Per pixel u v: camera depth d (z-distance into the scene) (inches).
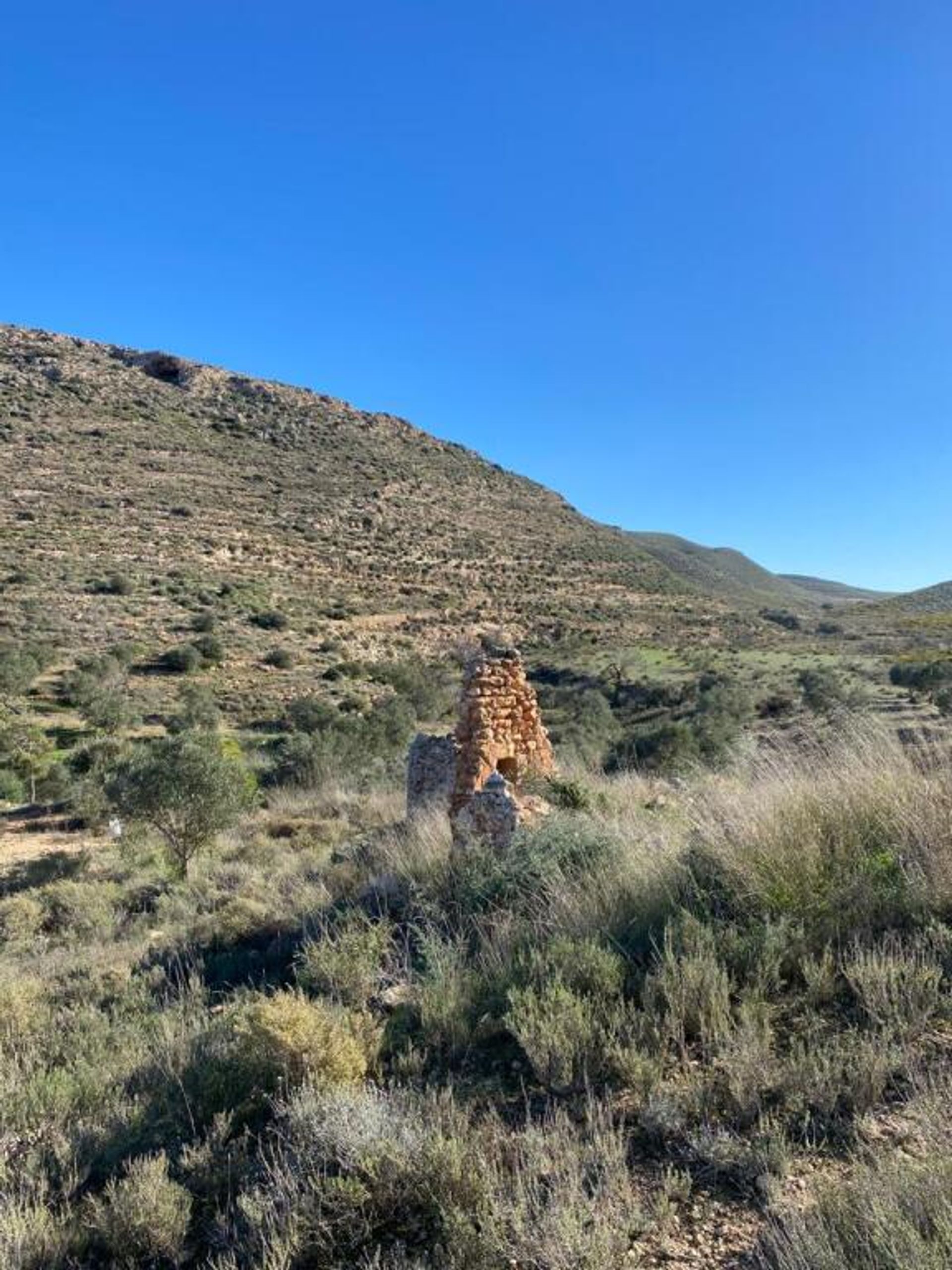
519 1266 97.1
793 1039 131.5
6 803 970.7
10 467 3218.5
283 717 1651.1
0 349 4544.8
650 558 5017.2
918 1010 132.9
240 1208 118.0
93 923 402.6
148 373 5059.1
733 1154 110.0
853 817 198.8
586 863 238.2
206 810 553.6
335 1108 130.0
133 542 2856.8
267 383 5334.6
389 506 4220.0
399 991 200.2
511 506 4955.7
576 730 1229.7
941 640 3024.1
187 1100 151.6
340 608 2810.0
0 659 1660.9
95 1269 114.9
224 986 259.9
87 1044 202.2
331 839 562.3
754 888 179.2
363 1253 105.8
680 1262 94.3
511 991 158.6
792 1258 87.3
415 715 1496.1
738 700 1417.3
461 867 277.4
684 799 282.7
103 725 1427.2
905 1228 83.7
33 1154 141.8
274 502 3742.6
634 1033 143.6
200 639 2090.3
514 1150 119.0
